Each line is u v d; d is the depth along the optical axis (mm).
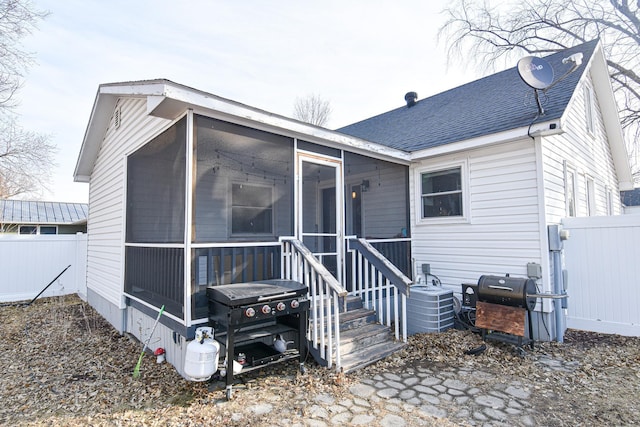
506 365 4234
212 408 3207
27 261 9758
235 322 3379
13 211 17359
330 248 5531
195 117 3939
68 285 10359
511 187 5637
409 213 7059
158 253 4578
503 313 4828
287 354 3861
